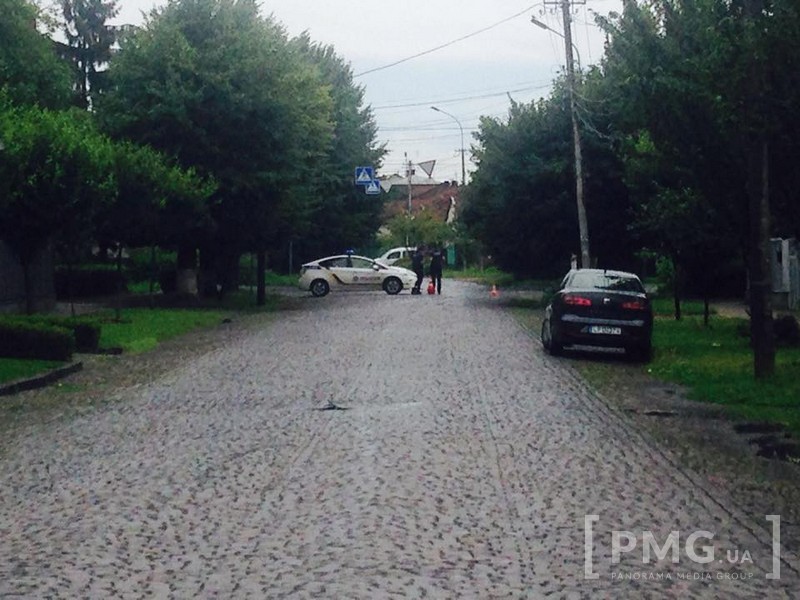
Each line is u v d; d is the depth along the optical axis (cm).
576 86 3838
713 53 1706
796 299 3434
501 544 844
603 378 1975
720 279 4200
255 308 4000
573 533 880
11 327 2130
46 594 719
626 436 1359
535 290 5631
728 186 2027
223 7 3944
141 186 3095
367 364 2131
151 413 1551
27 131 2541
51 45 3753
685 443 1320
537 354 2377
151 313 3488
